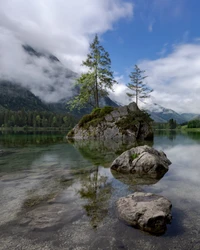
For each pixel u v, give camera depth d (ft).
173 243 13.55
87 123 124.77
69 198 21.47
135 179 29.91
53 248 12.79
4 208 18.70
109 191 24.13
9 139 115.14
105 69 129.18
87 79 128.77
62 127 535.60
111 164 39.88
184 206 19.58
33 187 25.14
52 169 35.58
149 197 19.44
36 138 124.88
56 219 16.58
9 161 43.14
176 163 42.60
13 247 12.85
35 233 14.48
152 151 40.50
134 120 117.39
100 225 15.72
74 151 59.88
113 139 113.19
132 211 16.71
